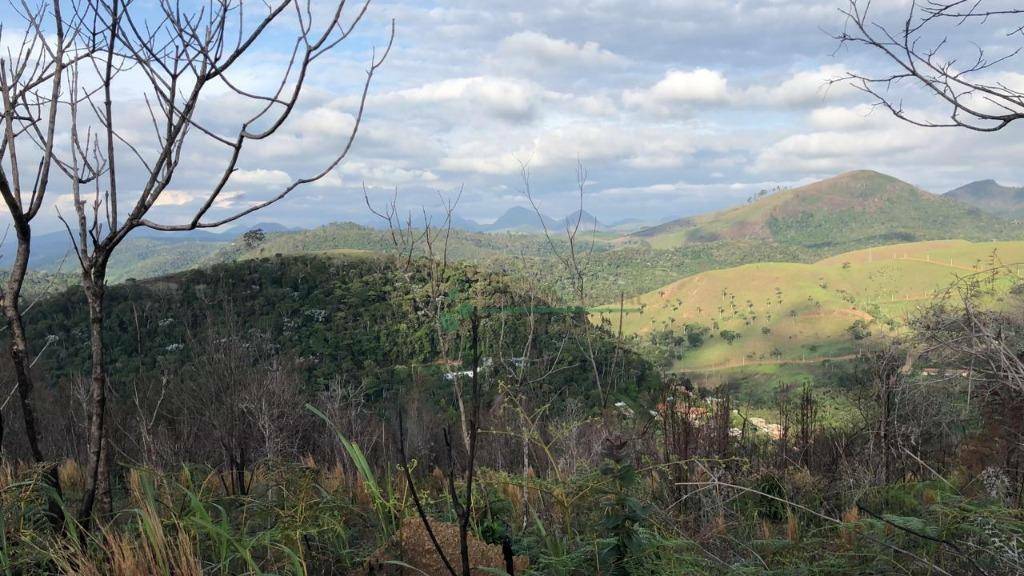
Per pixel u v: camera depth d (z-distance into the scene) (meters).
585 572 2.44
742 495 4.05
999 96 1.89
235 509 2.89
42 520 2.40
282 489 2.81
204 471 3.79
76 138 2.25
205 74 1.88
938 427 3.75
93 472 2.34
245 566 2.44
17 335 2.31
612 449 2.78
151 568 2.10
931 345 2.72
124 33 1.94
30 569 2.14
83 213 2.23
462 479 3.19
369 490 2.98
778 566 2.88
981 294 2.50
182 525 2.36
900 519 2.65
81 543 2.26
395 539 2.51
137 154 2.08
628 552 2.42
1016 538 2.25
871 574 2.49
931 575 2.36
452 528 2.54
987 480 3.30
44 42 2.25
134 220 2.14
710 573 2.57
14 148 2.21
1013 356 2.25
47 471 2.39
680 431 3.99
